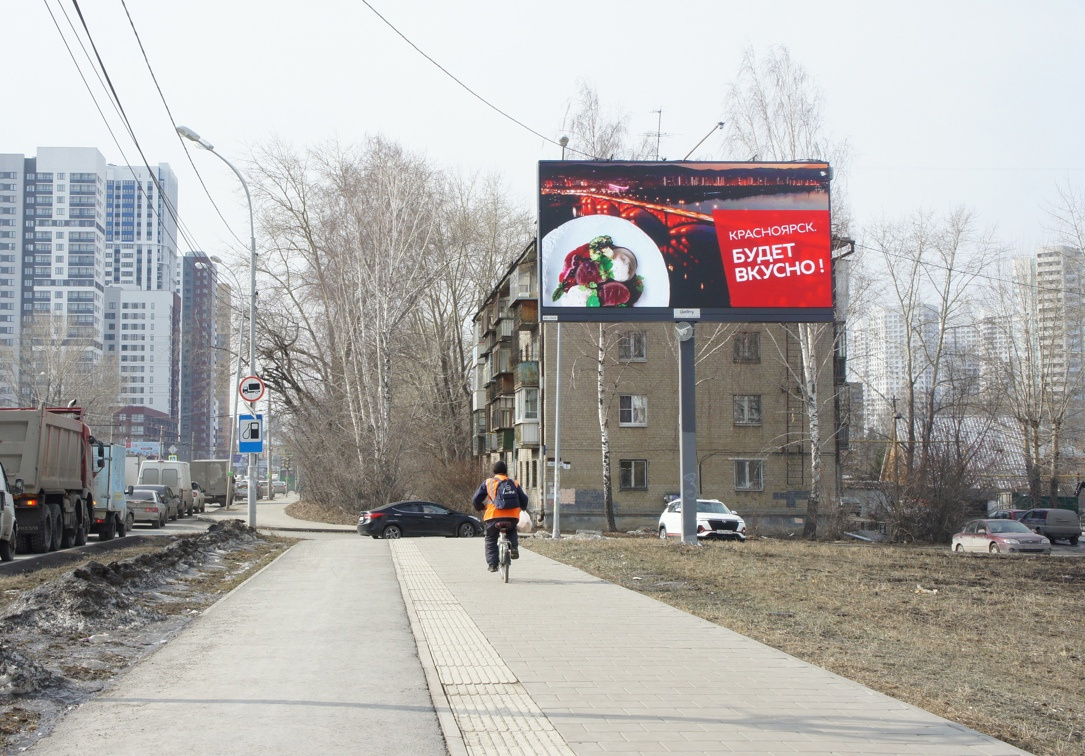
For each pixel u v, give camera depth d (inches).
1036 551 1305.4
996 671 390.9
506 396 2100.1
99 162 6515.8
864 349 1918.1
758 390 1846.7
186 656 347.9
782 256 957.2
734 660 350.0
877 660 392.5
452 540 1042.7
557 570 684.1
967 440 1780.3
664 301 948.0
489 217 2508.6
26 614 398.6
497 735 244.8
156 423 5002.5
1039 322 2097.7
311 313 1985.7
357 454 1795.0
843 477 2015.3
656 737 244.4
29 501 863.1
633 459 1823.3
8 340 6254.9
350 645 372.5
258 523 1769.2
